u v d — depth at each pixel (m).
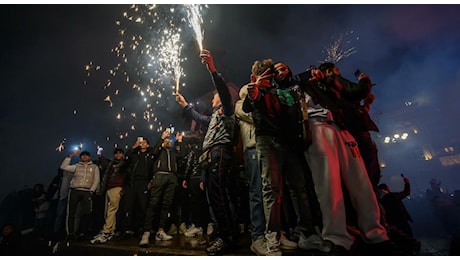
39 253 4.91
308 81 2.86
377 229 2.22
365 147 3.14
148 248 3.22
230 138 3.09
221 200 2.75
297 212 2.60
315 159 2.52
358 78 2.93
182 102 4.29
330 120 2.71
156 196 4.03
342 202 2.36
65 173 6.33
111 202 4.66
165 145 4.57
